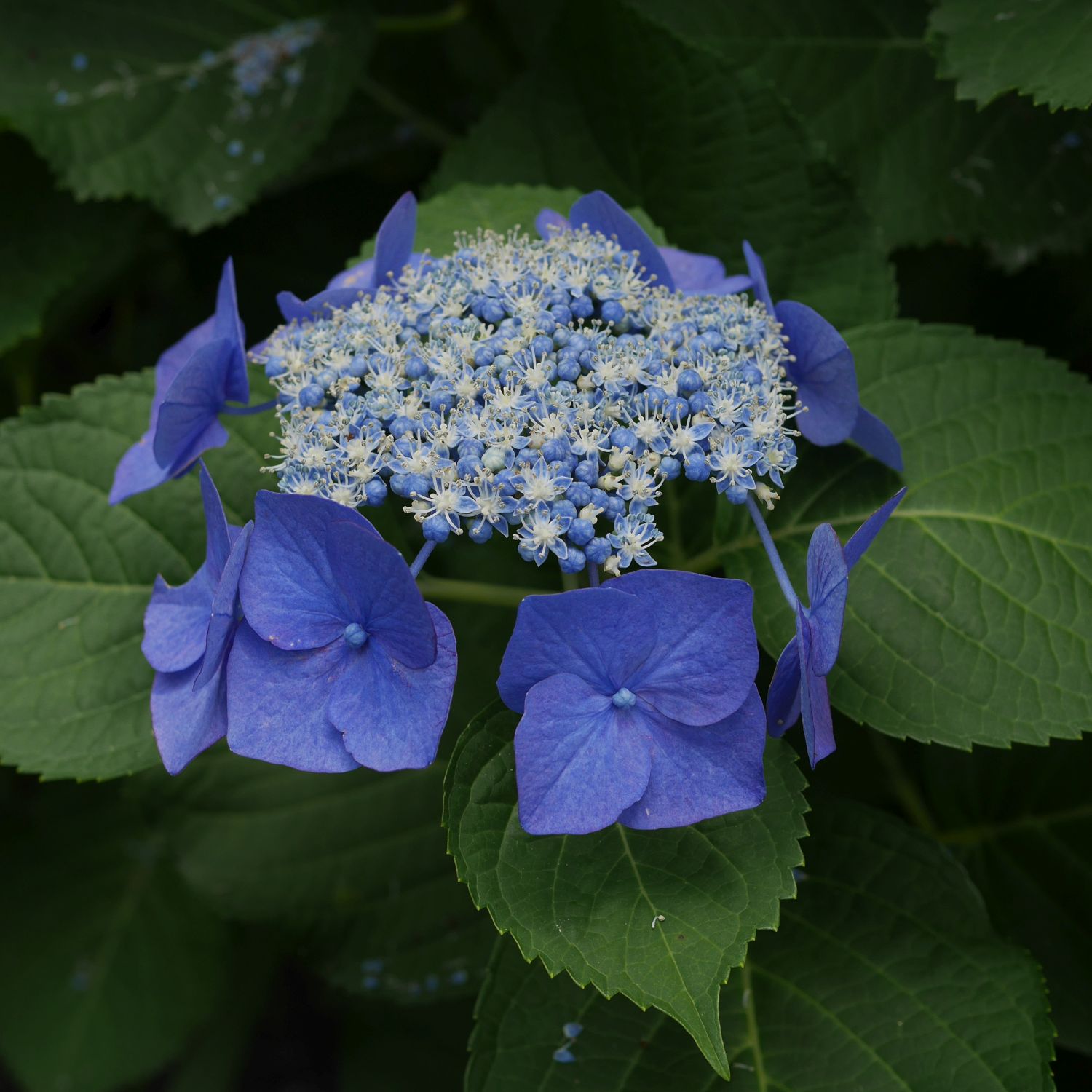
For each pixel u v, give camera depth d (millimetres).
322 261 656
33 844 715
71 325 701
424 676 411
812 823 487
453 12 626
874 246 527
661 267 471
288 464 442
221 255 652
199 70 584
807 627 420
